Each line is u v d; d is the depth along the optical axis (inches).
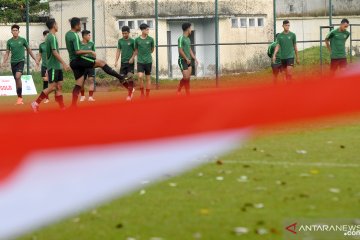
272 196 721.0
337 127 1180.5
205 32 3440.0
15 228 631.2
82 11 3319.4
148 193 741.9
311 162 884.6
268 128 1149.1
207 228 621.3
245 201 705.0
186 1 3417.8
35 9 3553.2
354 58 2947.8
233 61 3262.8
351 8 3700.8
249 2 3400.6
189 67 1913.1
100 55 3277.6
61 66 1571.1
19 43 1974.7
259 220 638.5
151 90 2497.5
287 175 813.2
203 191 748.0
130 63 1968.5
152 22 3400.6
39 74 2856.8
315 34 3420.3
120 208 687.7
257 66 3240.7
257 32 3412.9
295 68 2883.9
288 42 2007.9
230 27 3403.1
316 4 3690.9
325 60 2947.8
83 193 740.7
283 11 3681.1
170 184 778.2
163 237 599.5
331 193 724.7
